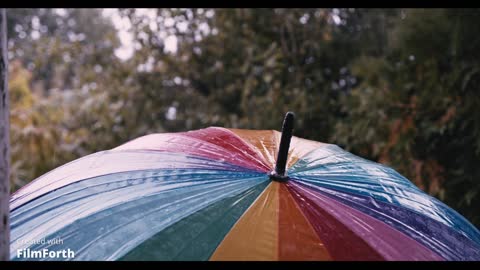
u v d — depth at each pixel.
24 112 6.60
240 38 5.68
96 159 1.87
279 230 1.45
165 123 5.98
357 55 5.49
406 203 1.83
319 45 5.45
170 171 1.71
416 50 4.20
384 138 4.39
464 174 4.00
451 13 3.97
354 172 1.93
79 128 6.46
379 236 1.55
